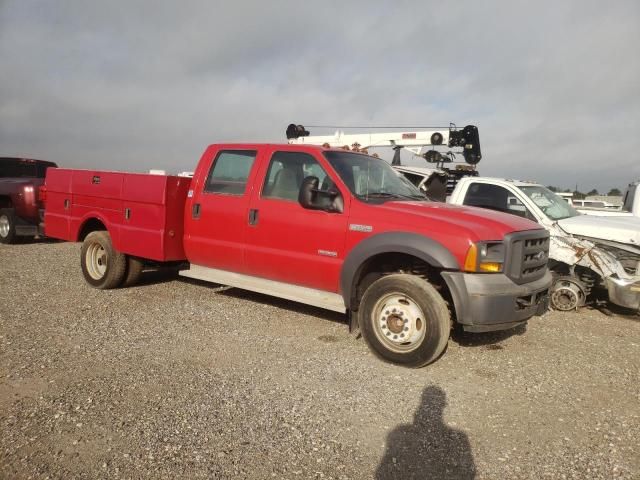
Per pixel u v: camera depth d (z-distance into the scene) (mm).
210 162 6137
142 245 6410
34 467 2816
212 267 6199
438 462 3023
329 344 5055
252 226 5609
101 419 3369
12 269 8438
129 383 3955
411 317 4469
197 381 4039
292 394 3867
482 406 3816
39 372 4109
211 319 5746
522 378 4422
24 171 13531
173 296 6762
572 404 3924
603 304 7566
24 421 3314
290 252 5320
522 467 3004
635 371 4727
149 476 2768
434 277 4762
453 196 8289
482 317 4266
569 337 5785
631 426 3578
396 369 4473
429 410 3699
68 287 7164
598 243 7152
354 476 2844
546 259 5086
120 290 7047
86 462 2879
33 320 5504
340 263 4953
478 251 4281
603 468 3014
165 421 3371
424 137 11828
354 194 5031
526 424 3559
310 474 2846
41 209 11344
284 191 5465
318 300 5180
